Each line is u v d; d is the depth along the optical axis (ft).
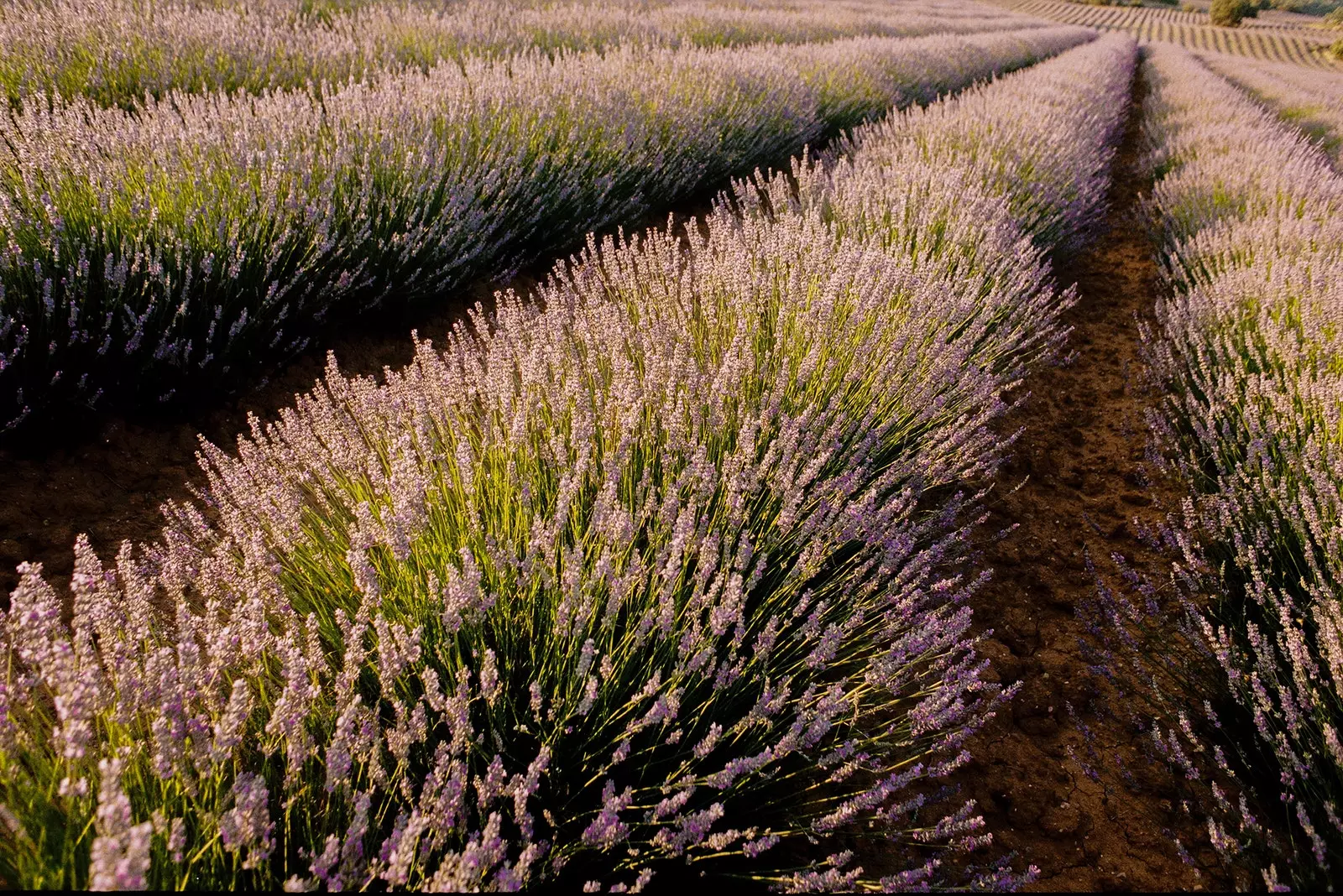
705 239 16.92
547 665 5.64
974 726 6.30
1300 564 7.82
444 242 11.96
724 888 5.26
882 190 14.57
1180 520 9.70
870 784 6.19
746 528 6.91
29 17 17.30
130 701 4.07
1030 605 8.40
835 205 14.07
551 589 5.69
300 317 11.03
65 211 9.41
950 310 10.25
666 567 5.42
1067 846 5.99
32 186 9.41
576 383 6.98
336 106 13.67
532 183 14.42
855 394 8.65
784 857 5.54
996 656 7.66
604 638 5.78
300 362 11.01
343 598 5.90
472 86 16.79
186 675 4.10
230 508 5.92
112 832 2.97
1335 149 29.94
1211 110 34.09
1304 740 6.23
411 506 5.32
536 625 5.86
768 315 9.71
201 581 5.44
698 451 6.51
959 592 7.89
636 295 10.00
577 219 15.29
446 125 14.20
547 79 17.99
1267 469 8.71
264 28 21.09
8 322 7.97
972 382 9.31
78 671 3.86
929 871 5.14
